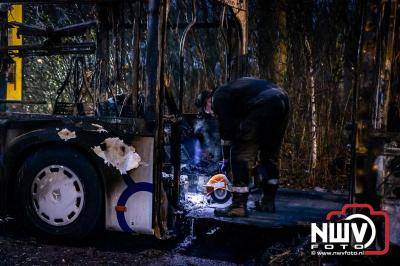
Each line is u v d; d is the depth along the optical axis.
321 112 8.68
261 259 3.93
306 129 8.89
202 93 5.71
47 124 4.24
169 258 3.93
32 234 4.42
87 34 5.87
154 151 4.00
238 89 4.75
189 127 6.18
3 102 5.17
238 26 6.24
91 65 5.70
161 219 4.08
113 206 4.08
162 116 4.06
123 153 4.05
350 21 9.41
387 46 3.52
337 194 6.10
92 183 4.10
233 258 3.96
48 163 4.18
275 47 9.95
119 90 4.98
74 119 4.17
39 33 5.32
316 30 9.77
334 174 8.19
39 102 5.15
